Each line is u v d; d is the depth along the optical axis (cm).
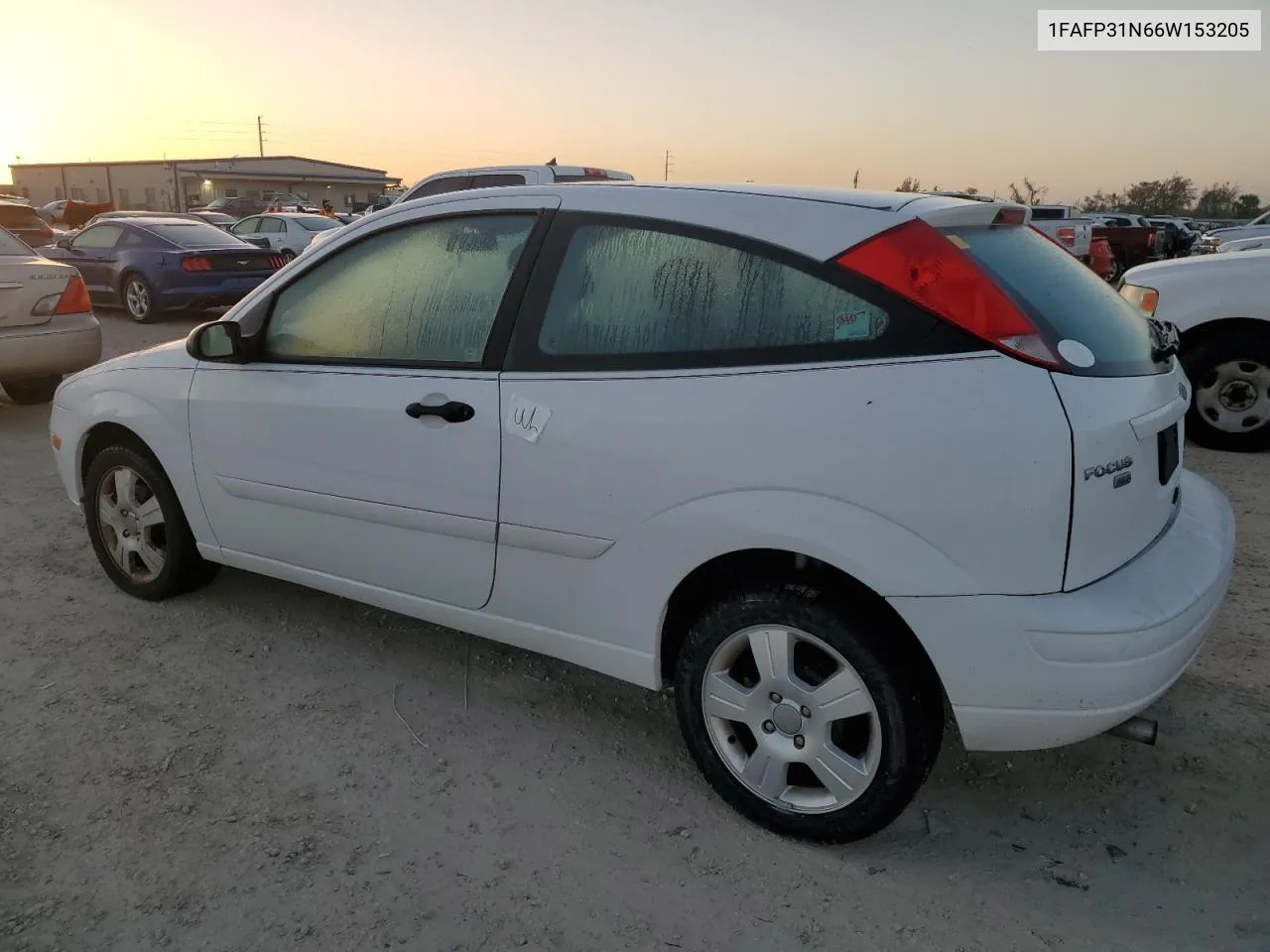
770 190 259
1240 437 628
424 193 1107
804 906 238
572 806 276
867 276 229
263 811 271
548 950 224
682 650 266
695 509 247
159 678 344
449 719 321
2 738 305
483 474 283
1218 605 245
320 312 329
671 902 239
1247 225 2156
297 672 350
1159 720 316
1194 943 224
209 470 356
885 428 222
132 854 253
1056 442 209
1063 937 227
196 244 1320
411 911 235
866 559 225
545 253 281
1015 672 219
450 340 297
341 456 314
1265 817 269
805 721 250
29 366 697
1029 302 228
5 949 221
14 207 1858
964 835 264
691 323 252
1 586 421
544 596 286
